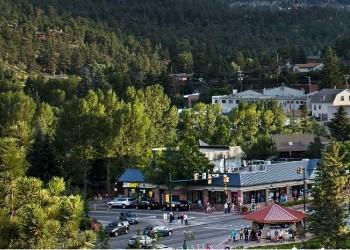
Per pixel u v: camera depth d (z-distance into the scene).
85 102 144.88
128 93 187.88
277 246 93.88
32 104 176.12
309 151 174.50
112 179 153.62
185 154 133.75
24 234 33.66
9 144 36.34
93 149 145.12
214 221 118.00
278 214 101.31
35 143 133.25
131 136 150.50
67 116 144.12
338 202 88.44
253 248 92.44
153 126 168.75
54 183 36.72
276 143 177.62
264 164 143.62
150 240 93.81
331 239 88.25
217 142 174.12
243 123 185.88
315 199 89.38
